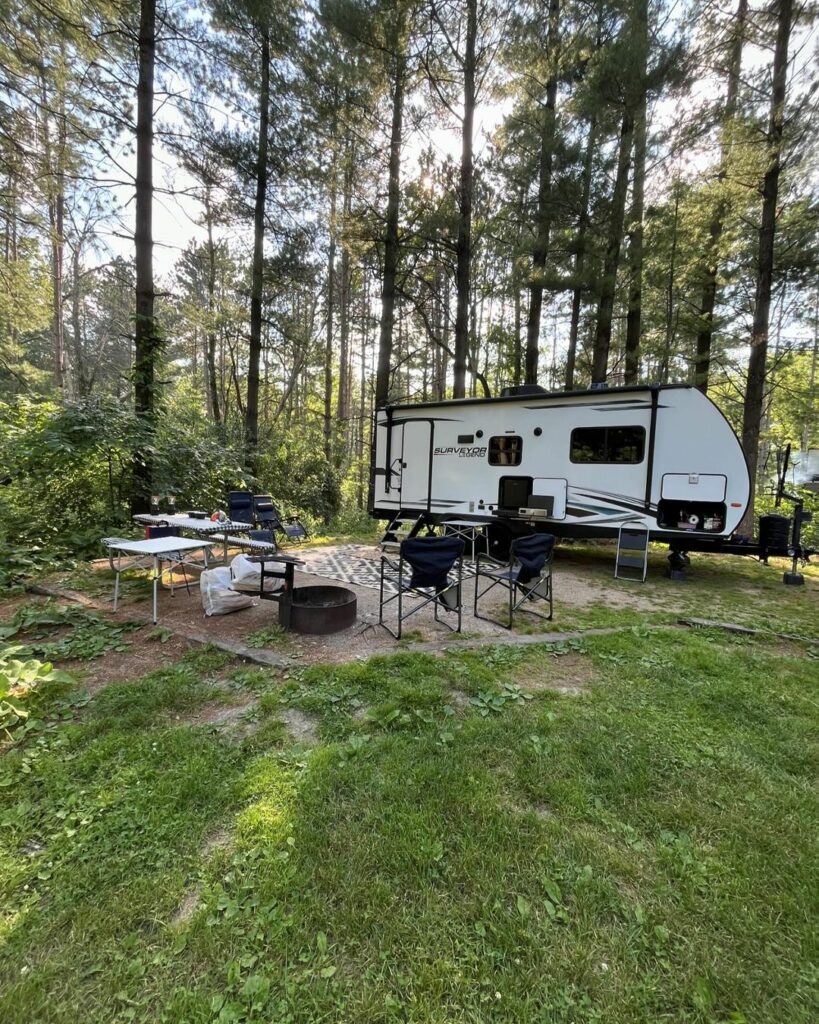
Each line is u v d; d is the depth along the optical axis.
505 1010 1.22
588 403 6.41
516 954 1.36
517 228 9.98
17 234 10.47
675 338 11.56
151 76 7.43
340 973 1.30
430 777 2.07
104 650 3.37
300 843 1.71
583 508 6.52
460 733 2.42
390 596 4.96
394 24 8.12
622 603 5.15
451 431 7.48
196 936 1.38
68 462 6.46
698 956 1.37
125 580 5.19
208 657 3.25
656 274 10.23
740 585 6.09
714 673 3.25
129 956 1.34
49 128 7.98
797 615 4.80
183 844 1.70
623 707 2.74
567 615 4.61
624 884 1.60
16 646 3.02
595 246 9.70
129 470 7.23
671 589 5.84
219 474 8.53
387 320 9.73
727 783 2.10
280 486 11.49
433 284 12.55
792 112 7.31
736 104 7.59
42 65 7.04
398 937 1.40
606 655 3.51
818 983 1.31
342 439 16.86
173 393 17.47
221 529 4.97
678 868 1.65
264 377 19.98
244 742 2.31
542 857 1.68
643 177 9.03
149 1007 1.22
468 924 1.45
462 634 3.92
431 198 9.18
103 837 1.72
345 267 15.80
